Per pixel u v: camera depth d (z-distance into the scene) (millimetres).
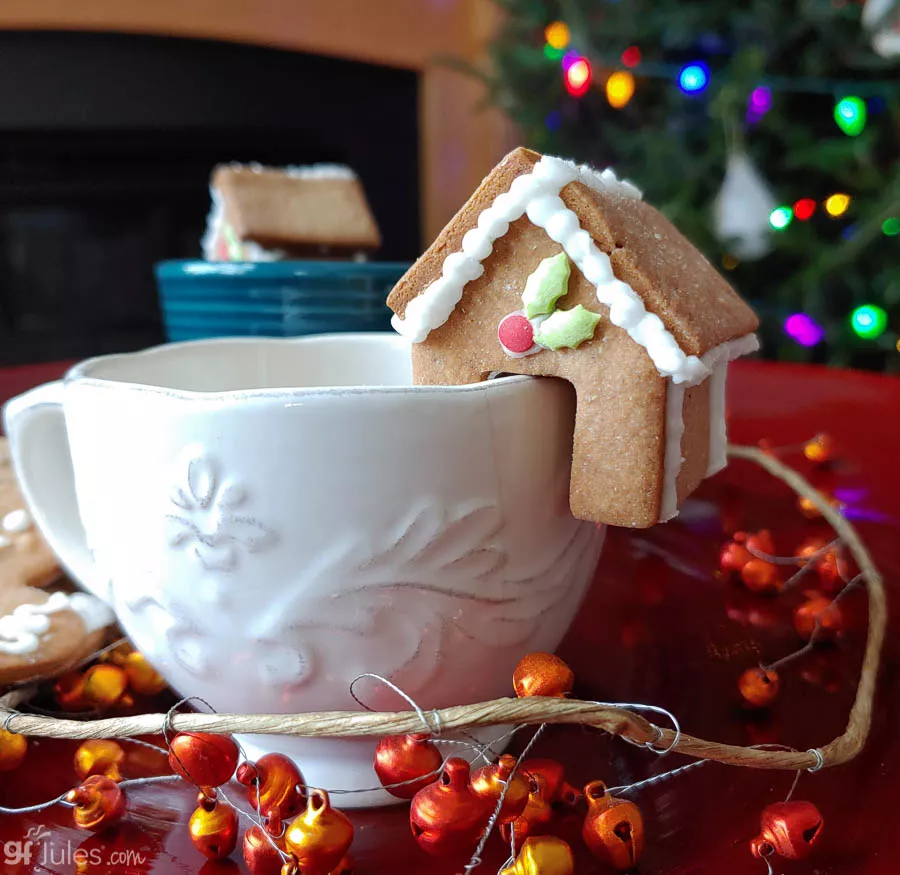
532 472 227
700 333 223
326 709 229
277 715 208
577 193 223
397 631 221
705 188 1137
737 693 267
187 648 227
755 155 1113
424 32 1597
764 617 308
